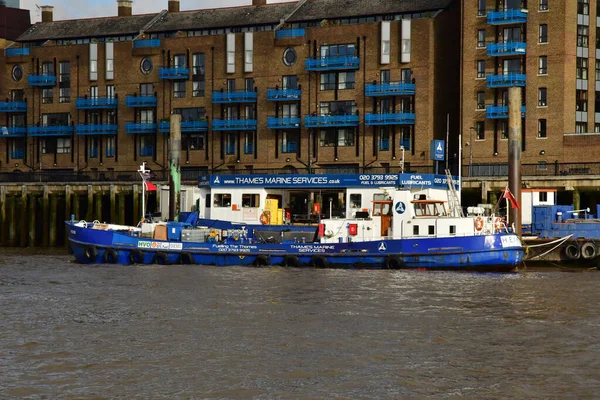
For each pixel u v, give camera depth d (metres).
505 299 60.75
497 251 74.25
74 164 143.62
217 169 134.75
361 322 52.97
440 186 84.31
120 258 84.69
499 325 52.12
